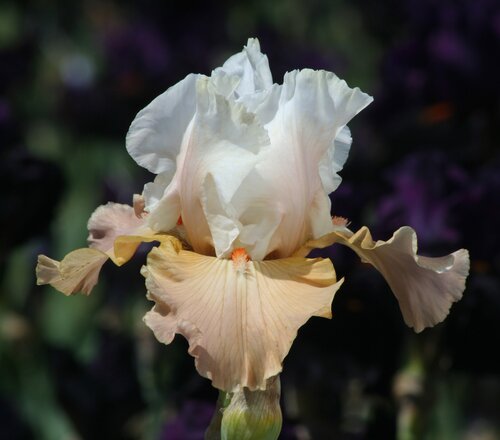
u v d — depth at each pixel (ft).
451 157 3.78
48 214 4.10
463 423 4.22
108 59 5.24
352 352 3.54
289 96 2.75
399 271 2.73
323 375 3.54
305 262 2.72
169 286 2.64
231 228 2.72
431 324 2.72
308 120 2.75
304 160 2.75
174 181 2.77
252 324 2.62
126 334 3.94
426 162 3.57
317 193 2.77
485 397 4.41
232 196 2.72
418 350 3.56
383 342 3.53
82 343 4.55
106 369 3.83
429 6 4.15
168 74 5.21
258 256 2.73
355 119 4.60
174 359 3.69
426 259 2.70
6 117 4.10
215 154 2.72
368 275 3.45
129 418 3.84
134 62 5.18
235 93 2.81
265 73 2.82
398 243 2.69
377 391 3.58
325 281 2.69
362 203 3.54
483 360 3.53
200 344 2.59
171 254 2.69
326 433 3.57
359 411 3.73
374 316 3.48
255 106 2.76
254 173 2.73
